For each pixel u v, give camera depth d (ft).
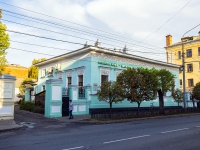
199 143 29.76
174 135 36.40
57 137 35.63
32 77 157.17
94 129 45.70
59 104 70.54
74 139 33.40
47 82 70.49
